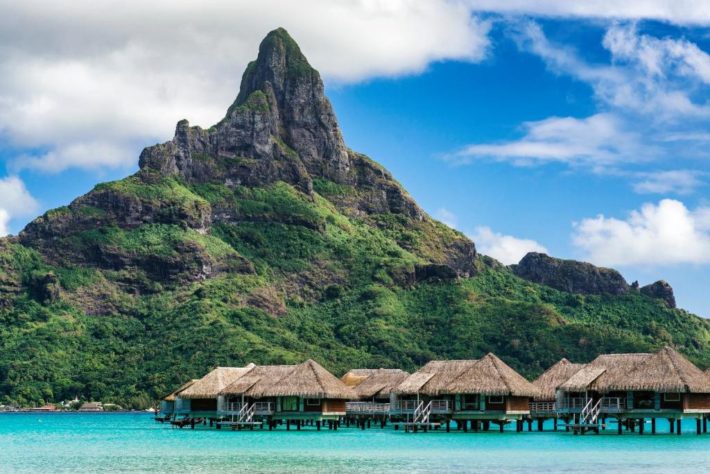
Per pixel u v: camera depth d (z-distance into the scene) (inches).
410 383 4916.3
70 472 3245.6
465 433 4790.8
